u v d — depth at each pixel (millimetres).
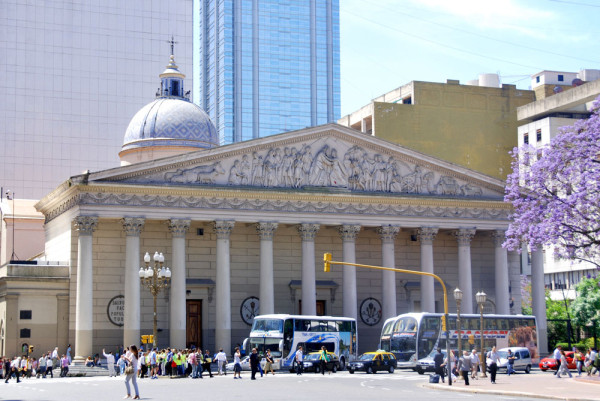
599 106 86938
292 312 116188
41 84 161375
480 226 119688
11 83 159500
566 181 88500
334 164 113312
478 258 125875
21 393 65938
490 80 169750
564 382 79250
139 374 91188
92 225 102750
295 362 97000
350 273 112500
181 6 173000
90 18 166125
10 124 158500
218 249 107625
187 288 111500
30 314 104500
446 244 124562
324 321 100625
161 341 108938
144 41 169375
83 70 164375
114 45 167250
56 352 96562
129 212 104250
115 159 164750
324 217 112438
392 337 101562
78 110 163250
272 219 110000
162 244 111375
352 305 112000
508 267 128000
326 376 90812
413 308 121625
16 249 135000
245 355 100312
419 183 117188
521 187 89688
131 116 166625
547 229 85062
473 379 84750
